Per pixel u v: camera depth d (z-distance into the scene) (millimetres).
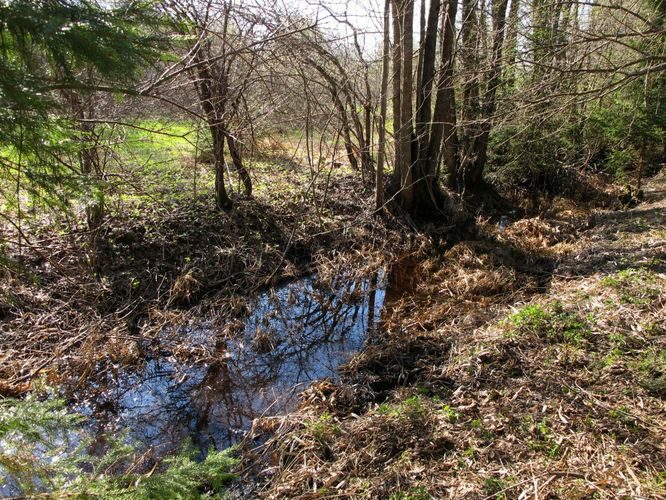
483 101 10031
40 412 2135
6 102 1786
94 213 6031
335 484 3547
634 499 2938
